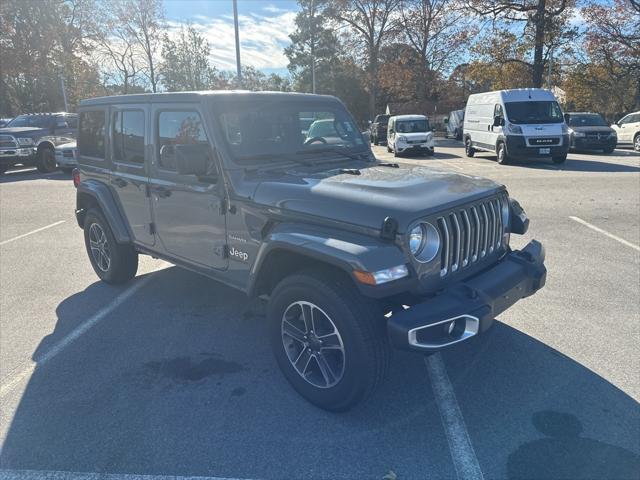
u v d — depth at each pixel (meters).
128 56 37.50
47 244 7.61
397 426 3.05
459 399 3.31
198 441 2.95
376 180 3.37
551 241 6.99
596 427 2.97
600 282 5.35
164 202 4.29
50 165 17.41
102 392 3.48
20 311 4.96
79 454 2.86
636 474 2.59
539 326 4.32
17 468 2.76
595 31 31.92
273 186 3.38
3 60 29.72
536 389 3.39
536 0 31.08
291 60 63.91
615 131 20.81
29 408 3.31
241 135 3.78
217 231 3.82
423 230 2.89
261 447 2.88
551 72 33.66
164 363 3.88
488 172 14.70
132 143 4.58
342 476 2.64
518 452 2.78
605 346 3.95
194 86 41.81
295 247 3.00
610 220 8.21
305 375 3.26
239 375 3.68
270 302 3.34
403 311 2.77
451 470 2.66
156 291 5.42
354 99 61.84
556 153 16.06
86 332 4.44
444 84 43.25
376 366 2.90
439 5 39.44
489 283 3.09
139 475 2.69
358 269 2.70
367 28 42.97
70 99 38.41
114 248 5.28
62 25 32.31
